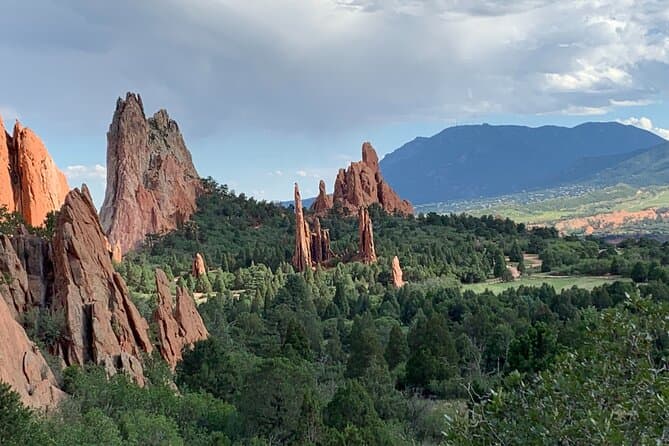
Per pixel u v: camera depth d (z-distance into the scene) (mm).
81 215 77312
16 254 71750
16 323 57219
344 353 134375
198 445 58312
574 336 89312
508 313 147000
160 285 96125
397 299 181750
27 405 51438
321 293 188875
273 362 68625
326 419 67750
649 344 26750
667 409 22688
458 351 123875
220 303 162375
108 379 64312
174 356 90750
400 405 84562
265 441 62406
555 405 24484
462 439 25547
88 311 70562
